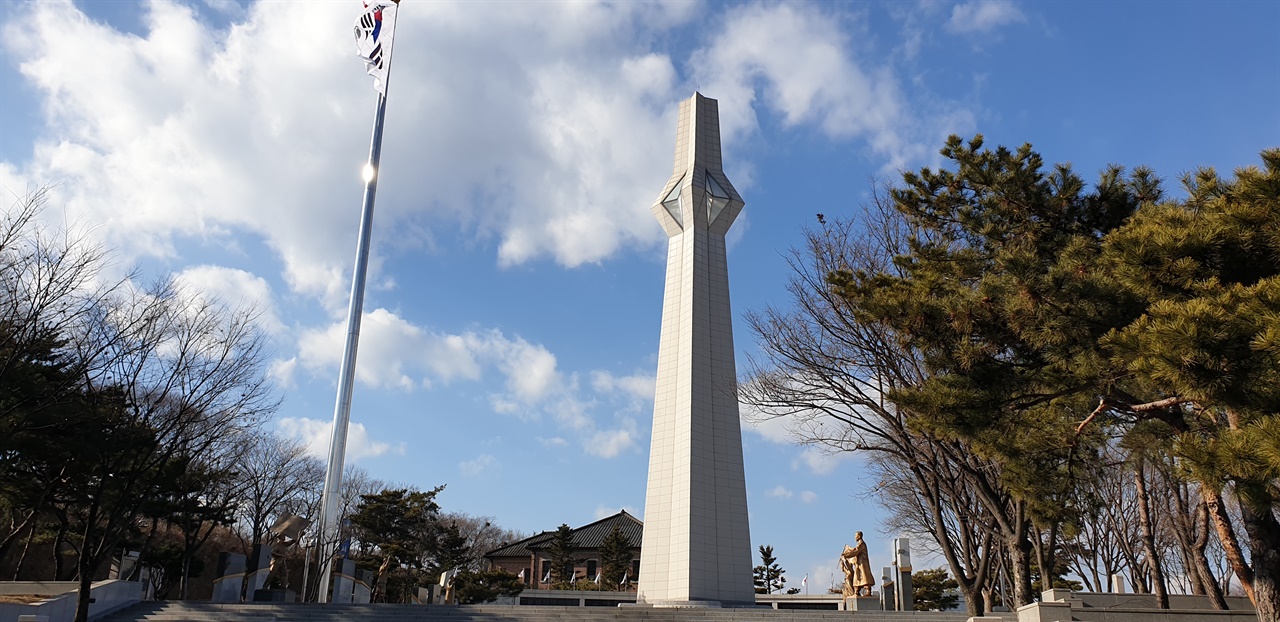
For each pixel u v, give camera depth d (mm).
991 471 29219
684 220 45469
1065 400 17797
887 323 18203
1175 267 14086
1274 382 11812
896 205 23703
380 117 39188
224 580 35156
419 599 52812
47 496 30844
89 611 27453
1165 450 19391
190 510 42500
